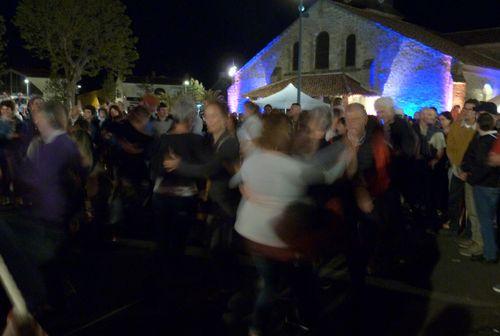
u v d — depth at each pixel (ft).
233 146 16.85
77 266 20.45
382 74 102.12
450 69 92.73
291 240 13.06
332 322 15.97
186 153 16.72
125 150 25.99
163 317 15.94
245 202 13.53
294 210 13.01
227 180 17.03
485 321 16.11
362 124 16.52
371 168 16.57
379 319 16.19
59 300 15.34
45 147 14.88
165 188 17.07
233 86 126.93
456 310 16.98
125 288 18.19
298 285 14.37
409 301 17.76
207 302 17.11
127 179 26.07
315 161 14.96
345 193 15.58
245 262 21.21
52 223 14.88
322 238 14.82
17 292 8.42
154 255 22.09
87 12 124.98
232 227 17.61
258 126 14.20
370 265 20.58
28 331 8.29
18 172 15.64
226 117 17.31
